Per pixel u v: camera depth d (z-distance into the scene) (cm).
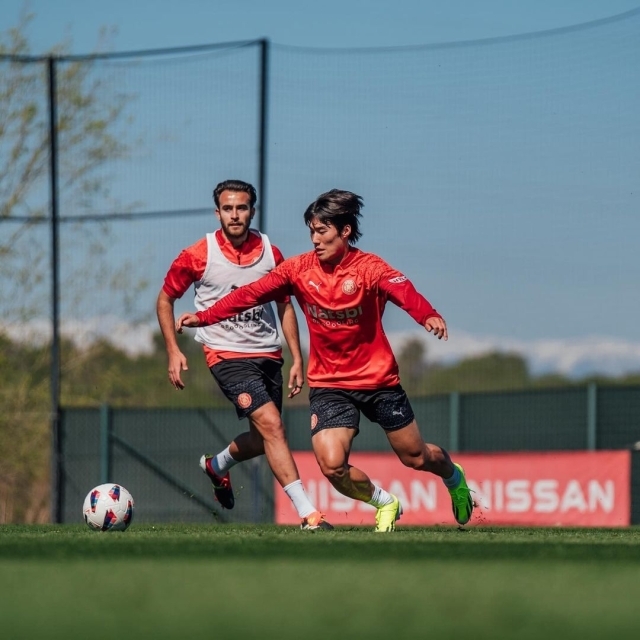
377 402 1834
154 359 5588
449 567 1000
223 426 4109
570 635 611
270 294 1833
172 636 602
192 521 4069
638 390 3694
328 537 1521
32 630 629
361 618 678
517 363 5009
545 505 3600
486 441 3931
